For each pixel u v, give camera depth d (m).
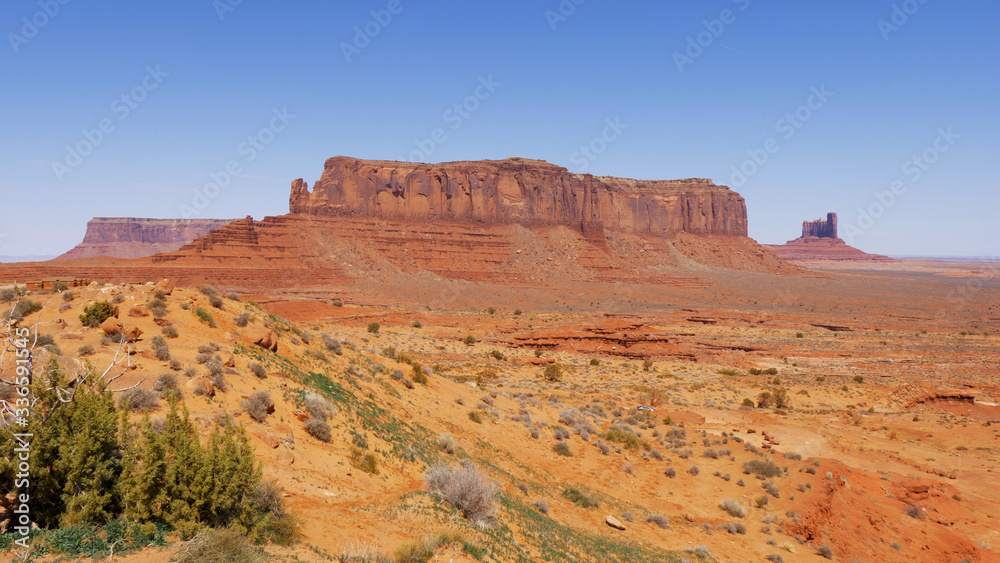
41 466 8.69
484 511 15.80
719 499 27.86
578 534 19.11
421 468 18.67
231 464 9.95
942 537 29.61
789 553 23.25
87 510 8.66
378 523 12.80
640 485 28.27
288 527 10.46
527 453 28.22
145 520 9.02
